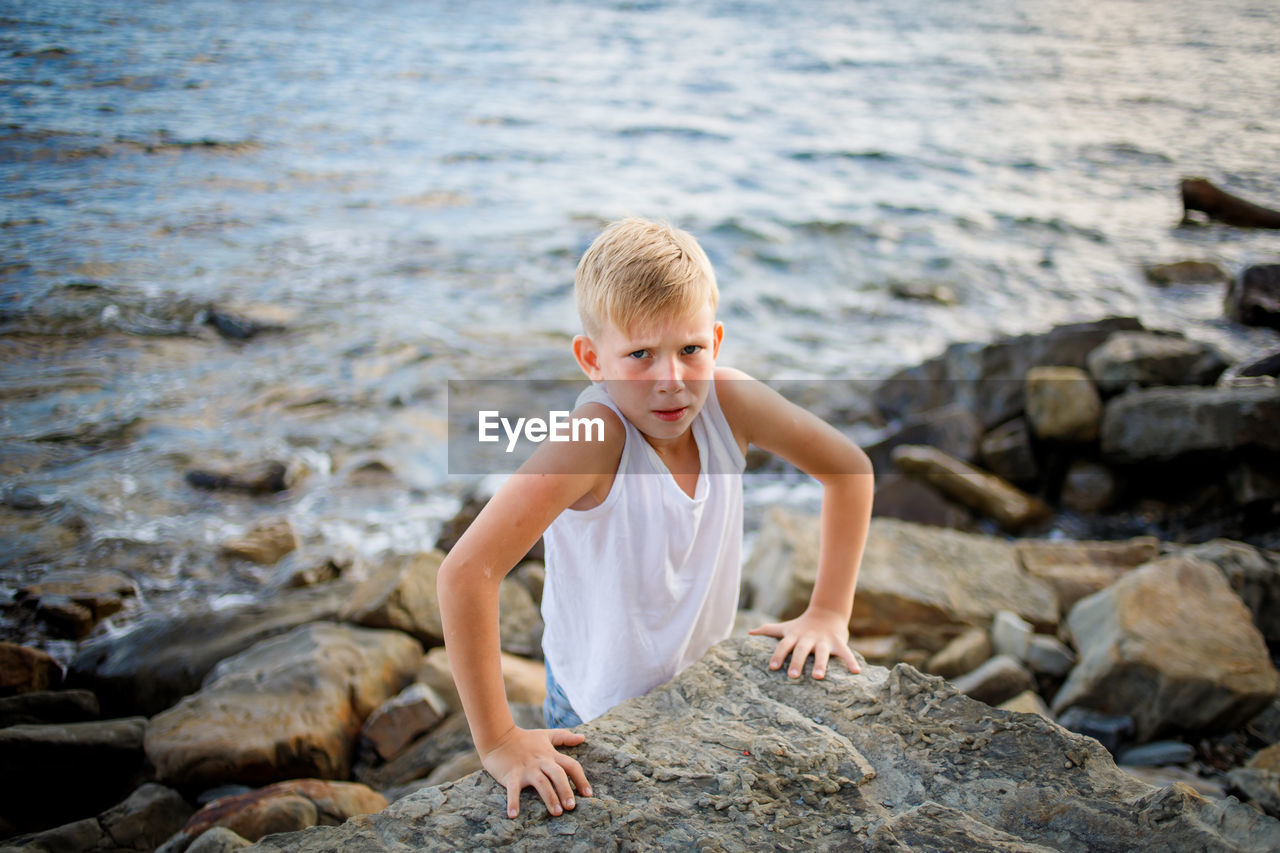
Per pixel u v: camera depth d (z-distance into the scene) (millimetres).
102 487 4941
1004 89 19328
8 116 10445
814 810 1389
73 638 3824
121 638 3691
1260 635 3236
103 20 15516
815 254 9719
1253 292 7461
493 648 1513
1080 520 4914
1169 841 1263
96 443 5387
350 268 8398
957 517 4902
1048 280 8867
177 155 10570
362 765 3016
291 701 3037
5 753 2736
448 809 1413
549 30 27719
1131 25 28094
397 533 4793
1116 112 16234
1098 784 1416
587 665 1807
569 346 7086
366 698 3217
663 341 1525
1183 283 8641
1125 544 4230
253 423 5762
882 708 1638
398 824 1381
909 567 3904
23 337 6465
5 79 11508
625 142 14922
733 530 1837
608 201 11383
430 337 7109
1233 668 3061
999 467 5258
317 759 2893
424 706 3102
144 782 2816
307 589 4105
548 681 1979
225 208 9492
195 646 3600
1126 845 1275
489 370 6621
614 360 1562
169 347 6633
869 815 1371
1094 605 3555
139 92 12430
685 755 1519
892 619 3662
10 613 3908
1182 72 19172
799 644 1829
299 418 5863
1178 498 4953
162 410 5801
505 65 21031
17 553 4328
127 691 3445
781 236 10242
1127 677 3115
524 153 13555
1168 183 12094
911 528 4246
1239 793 2658
